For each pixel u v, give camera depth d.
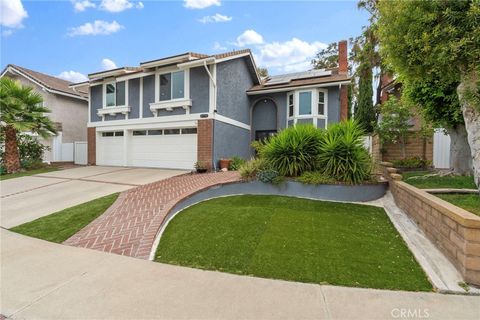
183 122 13.27
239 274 3.49
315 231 4.97
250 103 16.88
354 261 3.78
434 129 9.41
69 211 6.46
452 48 4.15
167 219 5.74
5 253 4.23
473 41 4.04
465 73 4.57
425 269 3.51
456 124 7.34
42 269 3.67
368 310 2.71
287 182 7.95
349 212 6.26
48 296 3.02
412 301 2.86
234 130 14.67
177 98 13.51
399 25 4.74
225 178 9.09
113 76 15.41
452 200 4.70
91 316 2.66
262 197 7.70
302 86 14.86
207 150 12.65
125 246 4.42
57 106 18.61
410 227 5.14
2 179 11.68
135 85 14.90
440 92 6.67
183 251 4.20
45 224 5.62
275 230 5.01
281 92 16.03
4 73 19.59
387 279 3.30
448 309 2.72
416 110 8.80
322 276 3.39
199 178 9.84
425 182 6.78
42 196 8.36
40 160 16.14
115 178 11.09
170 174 11.80
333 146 7.63
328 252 4.08
